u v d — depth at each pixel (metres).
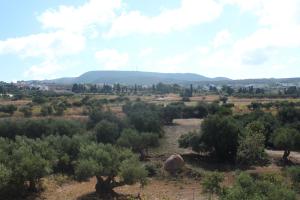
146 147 99.38
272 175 60.16
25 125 108.81
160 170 83.75
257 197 41.22
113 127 106.56
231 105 198.38
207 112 181.88
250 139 89.56
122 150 75.62
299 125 113.81
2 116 158.38
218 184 62.84
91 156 69.56
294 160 93.38
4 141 83.94
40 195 68.50
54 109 171.12
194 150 97.56
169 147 108.62
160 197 67.31
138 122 121.94
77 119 138.12
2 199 65.19
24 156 68.94
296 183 57.72
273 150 105.69
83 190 71.81
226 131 93.25
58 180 76.88
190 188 73.44
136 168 67.69
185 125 157.25
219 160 94.62
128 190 72.31
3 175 63.84
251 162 90.81
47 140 88.56
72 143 85.06
